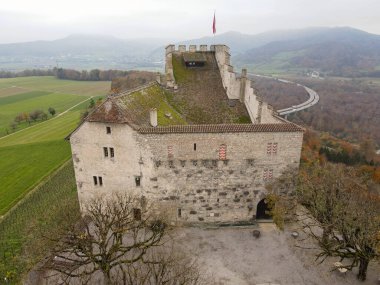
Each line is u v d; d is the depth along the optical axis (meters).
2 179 70.50
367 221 36.22
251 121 55.22
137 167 45.09
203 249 43.12
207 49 66.44
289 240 45.06
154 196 46.44
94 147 45.19
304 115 155.50
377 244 33.47
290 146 44.91
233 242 44.59
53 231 42.97
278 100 192.00
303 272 39.28
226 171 45.62
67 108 148.00
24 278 38.75
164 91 59.22
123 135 43.69
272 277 38.47
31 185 66.69
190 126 44.03
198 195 46.72
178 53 65.75
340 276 38.62
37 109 137.00
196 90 60.19
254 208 48.06
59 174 71.69
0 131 115.75
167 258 37.50
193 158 44.62
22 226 50.78
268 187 46.78
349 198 42.41
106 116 43.09
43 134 107.25
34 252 41.88
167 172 45.12
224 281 37.72
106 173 46.25
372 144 112.88
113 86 129.88
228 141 44.06
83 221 44.91
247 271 39.34
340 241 37.38
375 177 76.19
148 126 45.47
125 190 46.78
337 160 95.44
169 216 47.41
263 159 45.38
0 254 43.88
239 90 58.88
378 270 39.62
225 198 47.16
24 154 86.44
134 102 47.72
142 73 157.12
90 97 169.12
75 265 35.41
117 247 34.91
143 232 46.59
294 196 47.12
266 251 42.88
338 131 138.75
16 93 179.00
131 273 36.12
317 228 47.50
